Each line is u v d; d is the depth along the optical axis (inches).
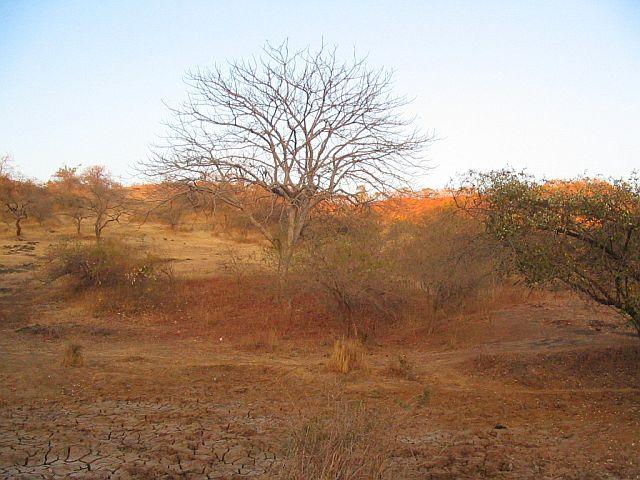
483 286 612.7
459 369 445.4
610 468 242.5
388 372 432.8
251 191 768.3
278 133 733.9
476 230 438.9
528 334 538.6
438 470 235.8
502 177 353.4
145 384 387.2
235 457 248.4
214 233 1489.9
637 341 454.6
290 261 676.7
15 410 319.6
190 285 802.2
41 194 1678.2
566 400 353.4
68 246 855.7
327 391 373.1
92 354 502.9
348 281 604.1
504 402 353.7
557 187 350.0
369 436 202.2
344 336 569.9
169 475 225.9
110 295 743.7
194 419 308.5
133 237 1374.3
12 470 226.5
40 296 778.8
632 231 324.8
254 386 389.7
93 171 1820.9
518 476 233.0
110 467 233.3
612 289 357.7
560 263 335.3
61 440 265.4
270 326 641.0
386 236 682.2
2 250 1220.5
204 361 480.4
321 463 183.8
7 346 528.1
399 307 642.2
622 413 324.2
